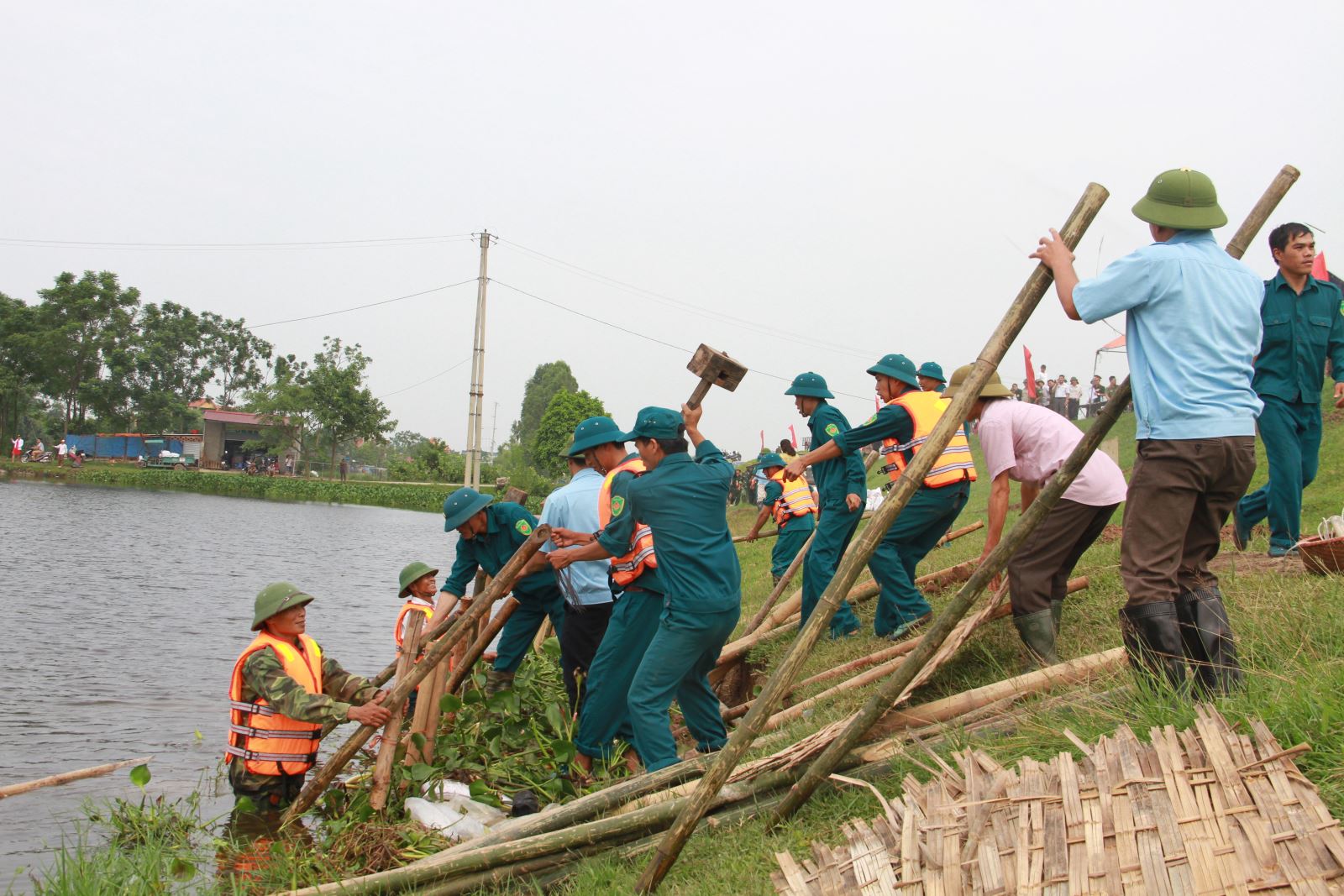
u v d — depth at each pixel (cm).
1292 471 682
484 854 461
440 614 788
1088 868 326
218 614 1728
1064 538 545
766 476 1267
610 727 660
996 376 602
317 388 8831
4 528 3281
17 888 561
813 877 359
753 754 562
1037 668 545
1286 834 315
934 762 441
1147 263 409
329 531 4153
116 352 10075
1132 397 427
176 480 7662
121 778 778
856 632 845
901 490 399
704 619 569
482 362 3700
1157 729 356
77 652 1328
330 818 632
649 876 415
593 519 757
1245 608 538
